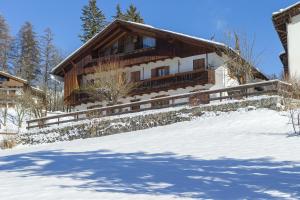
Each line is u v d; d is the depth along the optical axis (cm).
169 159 1388
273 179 1007
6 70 7431
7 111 4406
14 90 5041
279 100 2200
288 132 1739
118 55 3869
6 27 7744
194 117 2391
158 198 866
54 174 1248
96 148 1842
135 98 3753
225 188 939
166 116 2486
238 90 2452
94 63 3947
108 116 2752
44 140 2909
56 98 5909
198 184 991
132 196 892
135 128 2578
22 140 3003
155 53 3688
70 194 935
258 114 2136
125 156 1527
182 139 1831
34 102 4416
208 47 3447
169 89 3531
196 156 1407
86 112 2878
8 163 1574
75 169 1316
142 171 1197
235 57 3250
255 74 3488
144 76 3806
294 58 2997
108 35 3916
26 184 1093
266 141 1589
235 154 1385
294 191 886
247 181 1000
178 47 3600
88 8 6569
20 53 7575
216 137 1789
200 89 3456
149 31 3672
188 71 3497
